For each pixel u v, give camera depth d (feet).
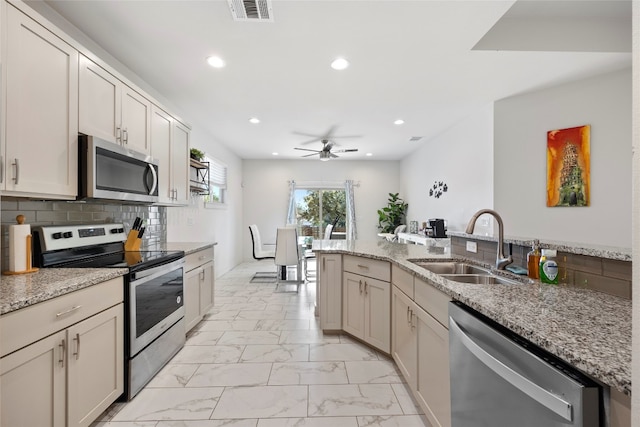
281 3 6.16
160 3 6.18
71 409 4.46
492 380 3.19
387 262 7.56
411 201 21.56
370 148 19.99
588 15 8.13
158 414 5.59
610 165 9.63
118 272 5.54
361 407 5.84
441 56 8.30
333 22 6.77
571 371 2.36
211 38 7.41
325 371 7.16
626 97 9.35
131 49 7.89
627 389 1.87
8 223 5.56
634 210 1.59
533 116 10.85
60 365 4.29
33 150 4.81
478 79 9.79
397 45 7.72
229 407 5.81
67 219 6.95
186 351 8.18
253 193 23.95
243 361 7.63
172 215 11.96
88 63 6.00
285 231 14.56
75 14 6.49
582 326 2.85
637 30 1.57
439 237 14.24
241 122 14.21
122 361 5.76
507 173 11.36
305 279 16.46
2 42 4.29
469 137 13.46
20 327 3.70
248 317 10.89
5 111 4.35
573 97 10.12
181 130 10.25
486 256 6.73
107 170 6.31
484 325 3.40
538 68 9.10
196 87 10.26
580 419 2.16
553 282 4.62
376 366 7.41
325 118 13.65
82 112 5.84
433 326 4.96
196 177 13.33
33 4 6.09
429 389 5.17
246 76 9.45
